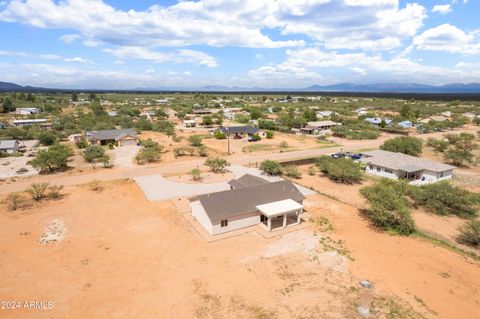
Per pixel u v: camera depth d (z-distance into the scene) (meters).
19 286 21.11
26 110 141.50
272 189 33.53
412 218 31.81
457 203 35.06
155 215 33.47
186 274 22.52
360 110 155.12
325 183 46.19
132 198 38.91
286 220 30.73
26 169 51.59
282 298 19.78
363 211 35.03
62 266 23.56
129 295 20.25
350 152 67.19
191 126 110.56
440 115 131.00
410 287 21.16
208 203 29.44
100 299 19.86
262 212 29.59
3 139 78.69
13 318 18.14
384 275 22.52
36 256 24.94
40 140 74.31
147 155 57.28
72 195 39.75
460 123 107.69
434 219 33.41
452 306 19.34
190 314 18.42
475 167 55.91
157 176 48.41
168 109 176.12
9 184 43.84
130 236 28.56
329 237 28.42
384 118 120.06
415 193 37.47
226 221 29.19
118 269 23.22
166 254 25.36
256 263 23.97
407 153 61.22
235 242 27.47
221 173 50.72
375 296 20.05
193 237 28.44
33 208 35.28
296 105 192.50
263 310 18.64
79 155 63.00
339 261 24.30
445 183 38.41
